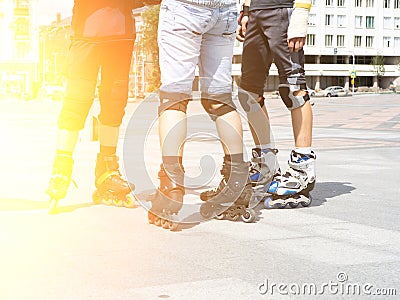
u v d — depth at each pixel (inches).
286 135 555.5
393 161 320.5
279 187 178.4
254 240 139.9
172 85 154.5
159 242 136.8
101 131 179.2
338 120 848.3
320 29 3668.8
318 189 217.0
